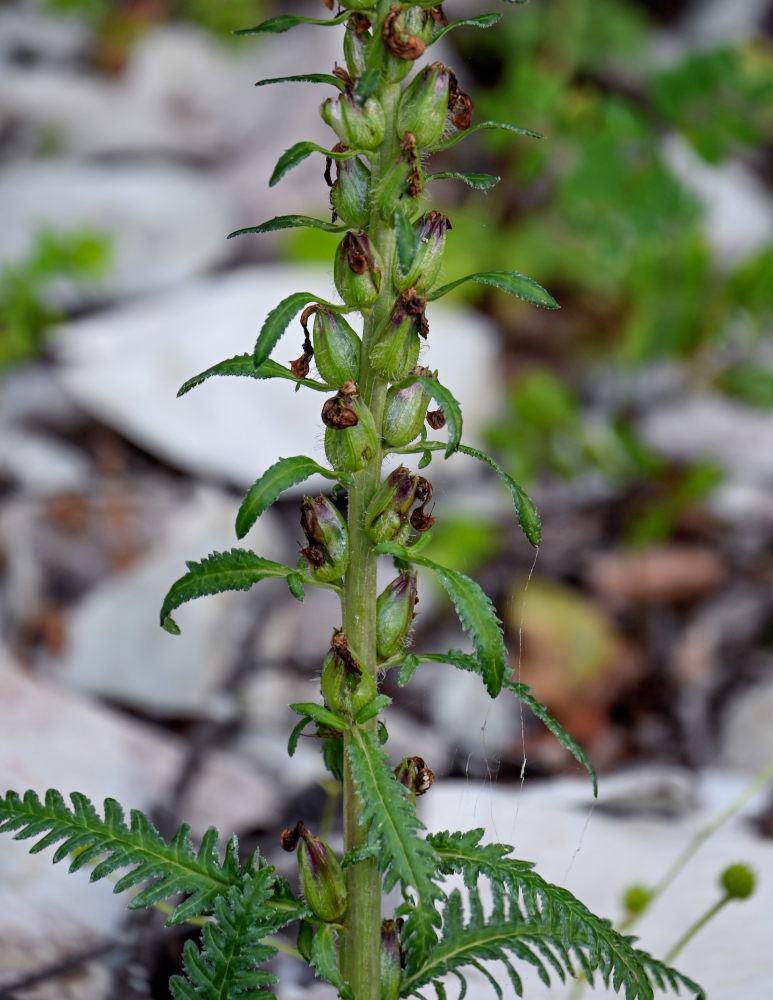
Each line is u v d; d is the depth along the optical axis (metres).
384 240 1.87
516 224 8.18
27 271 6.84
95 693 4.66
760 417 7.21
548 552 5.98
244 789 3.98
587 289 8.09
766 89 6.82
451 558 5.66
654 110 9.06
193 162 10.28
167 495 5.94
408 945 2.07
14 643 4.96
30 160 9.94
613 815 3.75
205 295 7.29
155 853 1.95
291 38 11.62
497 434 6.58
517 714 4.98
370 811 1.76
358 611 1.93
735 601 5.64
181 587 1.85
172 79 11.11
